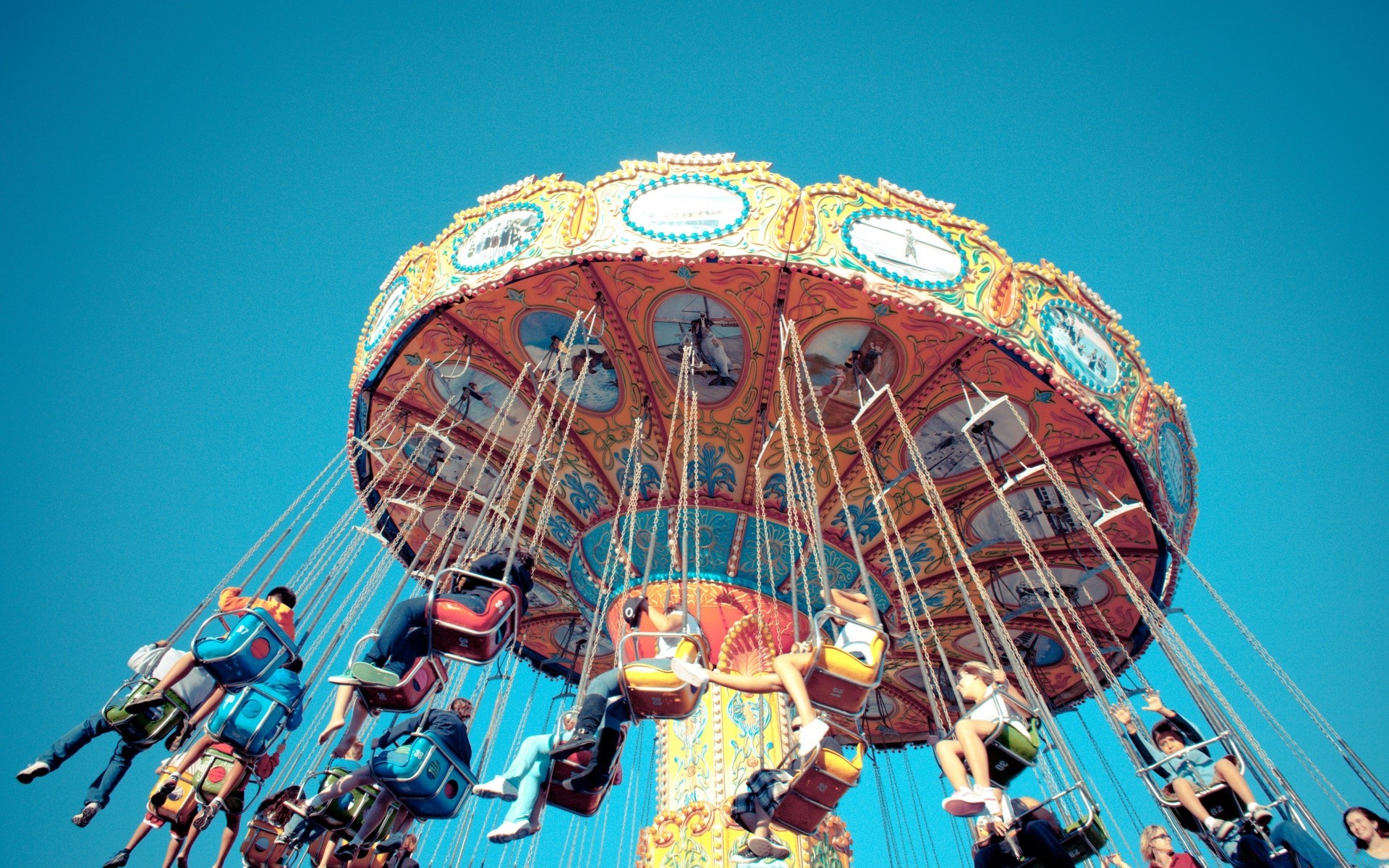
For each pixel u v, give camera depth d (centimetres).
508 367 1349
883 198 1197
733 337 1262
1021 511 1423
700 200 1190
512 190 1267
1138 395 1291
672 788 1270
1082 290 1259
